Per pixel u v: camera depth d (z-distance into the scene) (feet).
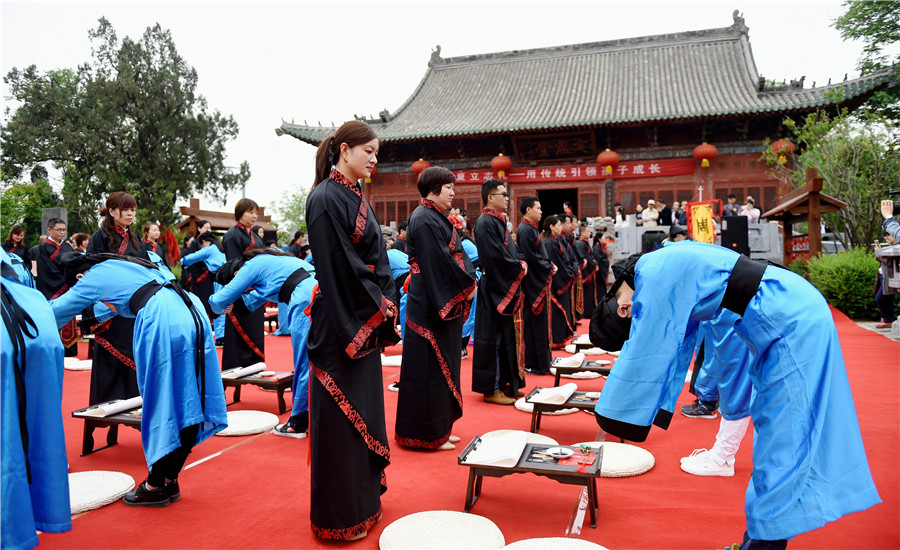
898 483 11.53
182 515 10.56
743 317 8.29
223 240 24.22
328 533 9.41
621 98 71.92
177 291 11.94
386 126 76.23
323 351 9.53
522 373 18.54
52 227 28.48
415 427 14.03
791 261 46.47
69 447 14.64
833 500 7.43
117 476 12.09
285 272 15.76
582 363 18.75
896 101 59.47
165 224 112.47
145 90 113.09
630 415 8.34
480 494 11.49
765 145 62.44
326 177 10.14
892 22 56.18
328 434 9.46
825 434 7.63
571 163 69.87
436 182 14.38
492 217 17.76
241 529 10.00
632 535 9.62
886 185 47.62
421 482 12.14
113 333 15.72
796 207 42.37
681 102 67.51
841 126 50.42
